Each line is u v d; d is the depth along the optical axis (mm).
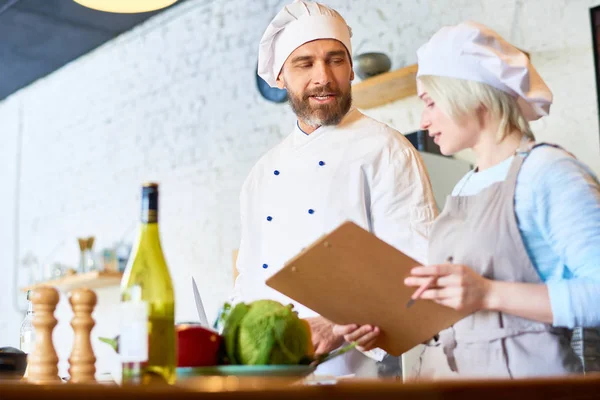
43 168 7012
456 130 1747
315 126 2488
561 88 3678
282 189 2465
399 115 4250
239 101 5273
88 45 6414
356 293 1496
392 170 2338
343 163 2393
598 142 3516
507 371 1551
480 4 4016
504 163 1700
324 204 2373
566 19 3695
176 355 1180
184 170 5598
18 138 7383
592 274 1465
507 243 1617
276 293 2336
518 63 1690
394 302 1508
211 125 5449
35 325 1282
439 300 1461
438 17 4188
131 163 6051
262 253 2451
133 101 6121
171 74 5828
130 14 5836
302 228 2387
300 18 2484
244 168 5164
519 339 1549
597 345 2592
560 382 1013
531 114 1775
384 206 2311
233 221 5176
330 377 1310
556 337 1534
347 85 2473
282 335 1211
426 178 2385
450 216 1739
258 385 855
